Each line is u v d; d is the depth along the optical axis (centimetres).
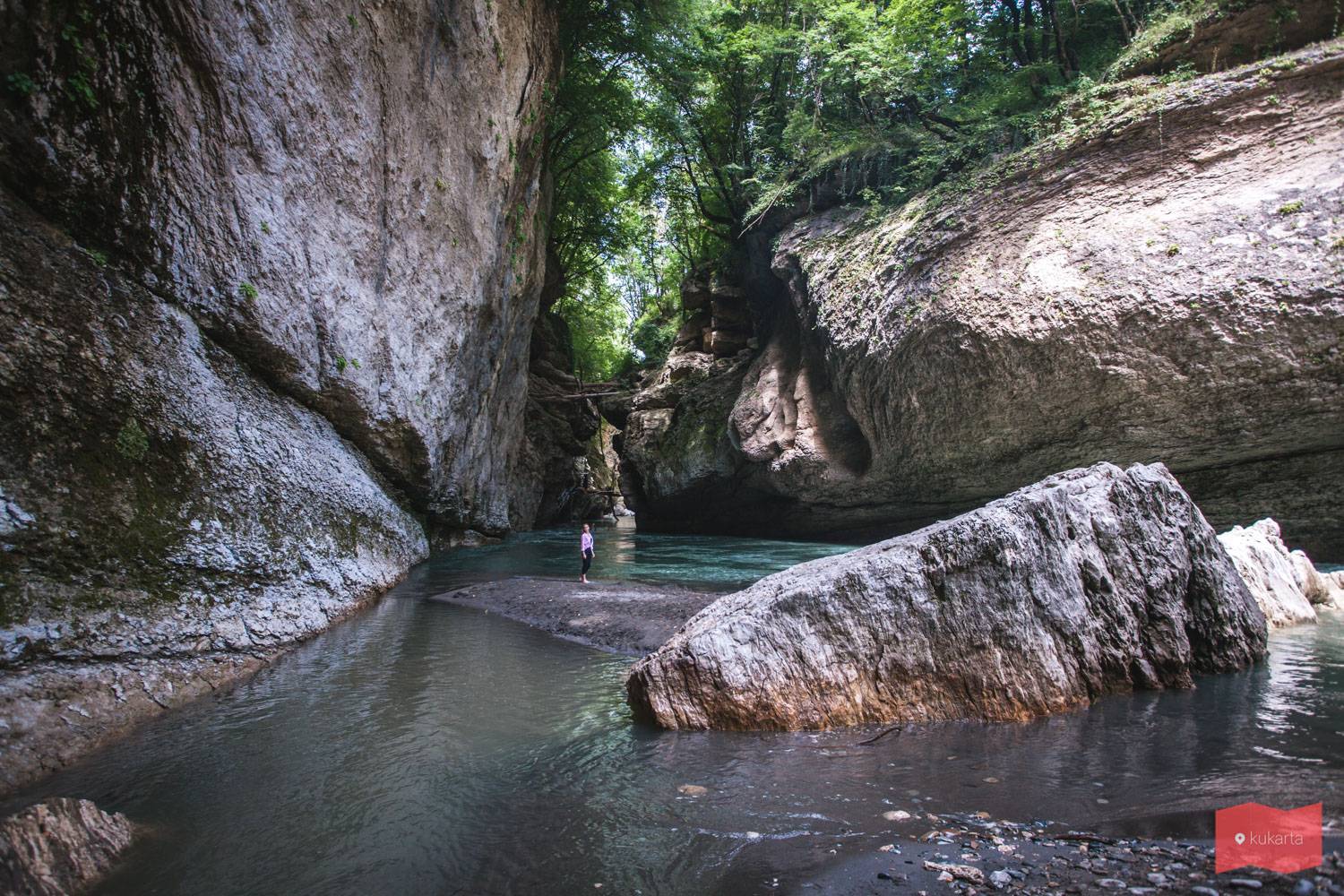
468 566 1762
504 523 2602
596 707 652
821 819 411
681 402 3331
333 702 664
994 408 1733
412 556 1652
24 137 691
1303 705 579
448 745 550
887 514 2352
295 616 901
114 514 653
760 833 395
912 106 2333
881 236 2111
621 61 2767
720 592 1309
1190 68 1606
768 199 2623
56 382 637
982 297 1702
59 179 718
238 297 925
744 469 2900
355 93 1148
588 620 1034
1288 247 1317
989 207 1780
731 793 454
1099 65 1927
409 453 1530
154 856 378
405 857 377
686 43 2761
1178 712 567
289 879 355
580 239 3722
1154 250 1471
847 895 323
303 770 501
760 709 581
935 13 2194
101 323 714
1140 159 1570
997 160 1839
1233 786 409
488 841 394
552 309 4416
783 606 614
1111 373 1510
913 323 1858
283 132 992
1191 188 1498
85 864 356
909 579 615
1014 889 317
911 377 1905
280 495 959
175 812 433
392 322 1341
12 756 467
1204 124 1498
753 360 3008
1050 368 1598
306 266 1065
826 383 2428
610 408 3944
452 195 1530
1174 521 701
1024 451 1758
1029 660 589
